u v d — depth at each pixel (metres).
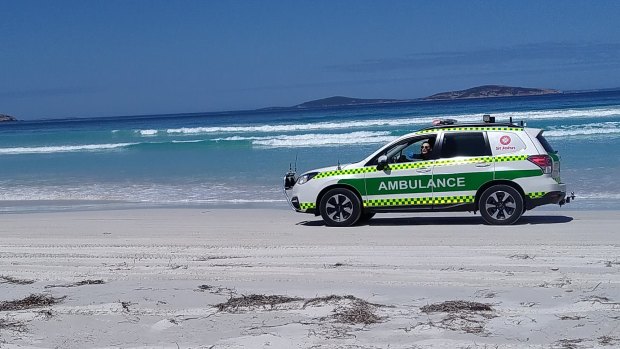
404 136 11.97
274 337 5.72
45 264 9.34
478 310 6.25
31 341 5.88
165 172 24.22
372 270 8.15
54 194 20.22
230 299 6.87
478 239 10.20
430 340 5.52
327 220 12.13
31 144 47.00
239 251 9.84
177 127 75.50
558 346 5.29
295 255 9.32
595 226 11.23
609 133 29.25
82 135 52.38
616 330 5.58
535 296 6.63
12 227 13.76
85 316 6.50
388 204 11.84
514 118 43.25
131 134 50.75
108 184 21.91
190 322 6.22
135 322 6.28
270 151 29.81
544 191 11.32
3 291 7.66
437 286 7.22
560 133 29.77
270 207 15.69
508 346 5.33
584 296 6.55
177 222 13.66
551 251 8.98
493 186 11.51
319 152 28.17
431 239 10.36
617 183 16.69
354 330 5.83
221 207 16.09
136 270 8.67
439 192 11.65
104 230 12.79
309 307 6.51
